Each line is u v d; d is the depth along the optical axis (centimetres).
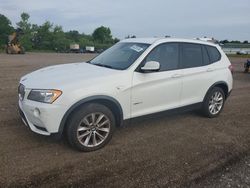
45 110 404
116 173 383
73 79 439
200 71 594
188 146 485
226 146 492
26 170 376
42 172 374
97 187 349
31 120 429
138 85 484
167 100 539
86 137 441
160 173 388
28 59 2491
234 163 430
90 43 10938
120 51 557
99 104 445
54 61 2298
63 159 413
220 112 672
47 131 416
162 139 511
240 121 641
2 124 537
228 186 364
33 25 9856
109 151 450
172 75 537
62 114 411
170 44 555
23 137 480
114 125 468
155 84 509
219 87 657
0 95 788
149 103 509
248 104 817
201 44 620
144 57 505
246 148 488
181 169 402
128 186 354
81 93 420
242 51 5809
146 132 541
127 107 478
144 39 570
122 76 469
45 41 10000
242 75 1623
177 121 616
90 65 537
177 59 560
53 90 409
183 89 563
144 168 400
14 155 415
